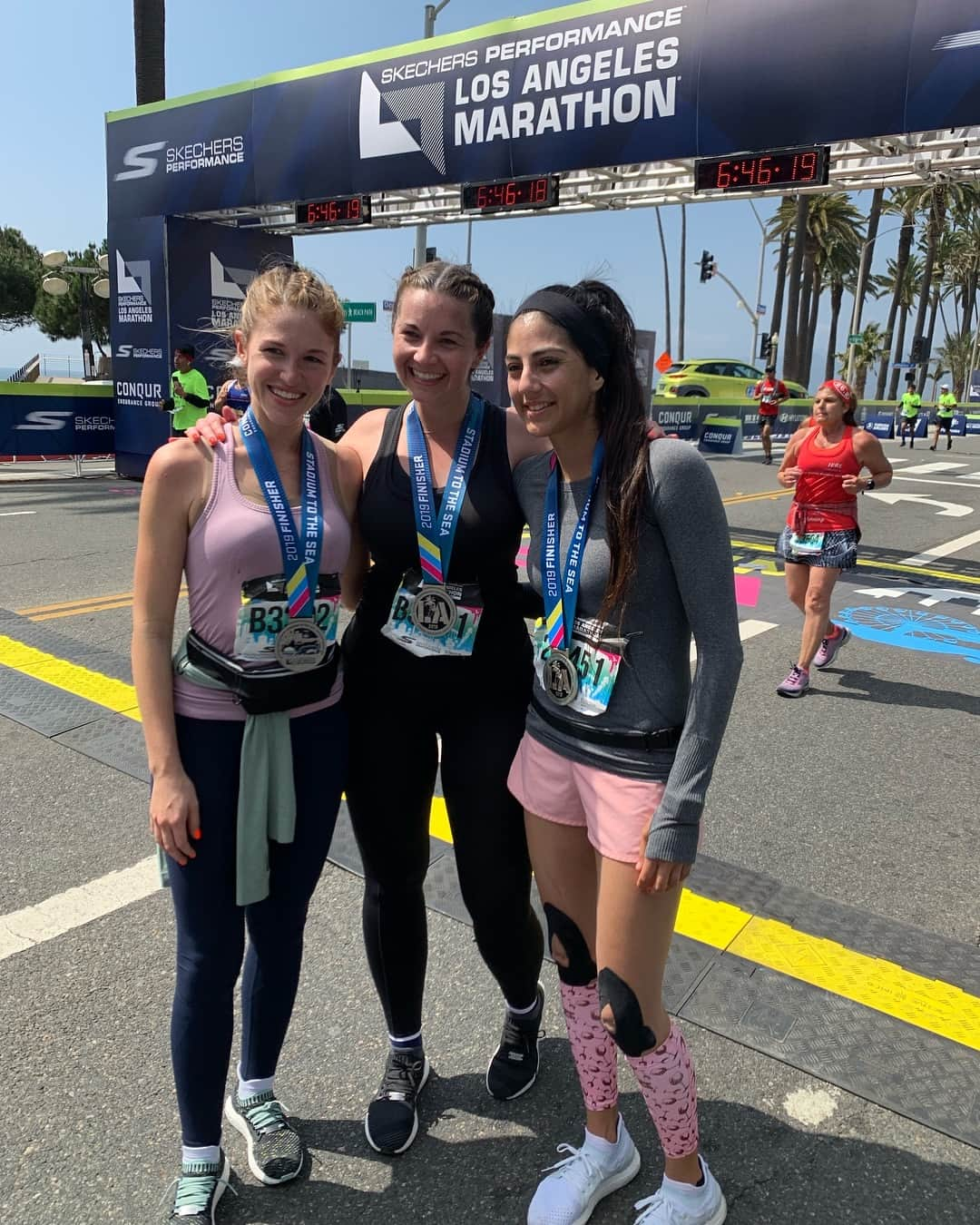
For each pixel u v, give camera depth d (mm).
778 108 7945
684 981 2557
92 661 5109
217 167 11984
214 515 1663
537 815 1771
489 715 1956
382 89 10305
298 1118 2086
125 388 13750
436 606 1868
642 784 1606
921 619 6891
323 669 1783
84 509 10531
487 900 2002
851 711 4852
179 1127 2041
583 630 1653
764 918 2885
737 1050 2303
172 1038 1808
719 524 1527
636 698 1608
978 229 48281
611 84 8719
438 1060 2277
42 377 27359
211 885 1766
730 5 7965
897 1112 2119
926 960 2697
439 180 10188
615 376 1574
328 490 1799
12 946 2639
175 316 13062
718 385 25156
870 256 31219
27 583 6926
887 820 3607
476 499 1870
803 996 2506
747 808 3678
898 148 8336
